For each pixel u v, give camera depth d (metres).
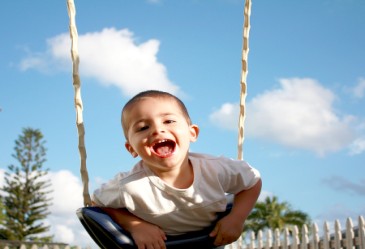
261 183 2.02
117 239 1.77
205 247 1.85
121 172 1.90
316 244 7.51
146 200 1.79
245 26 2.28
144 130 1.76
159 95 1.82
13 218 23.84
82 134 1.94
